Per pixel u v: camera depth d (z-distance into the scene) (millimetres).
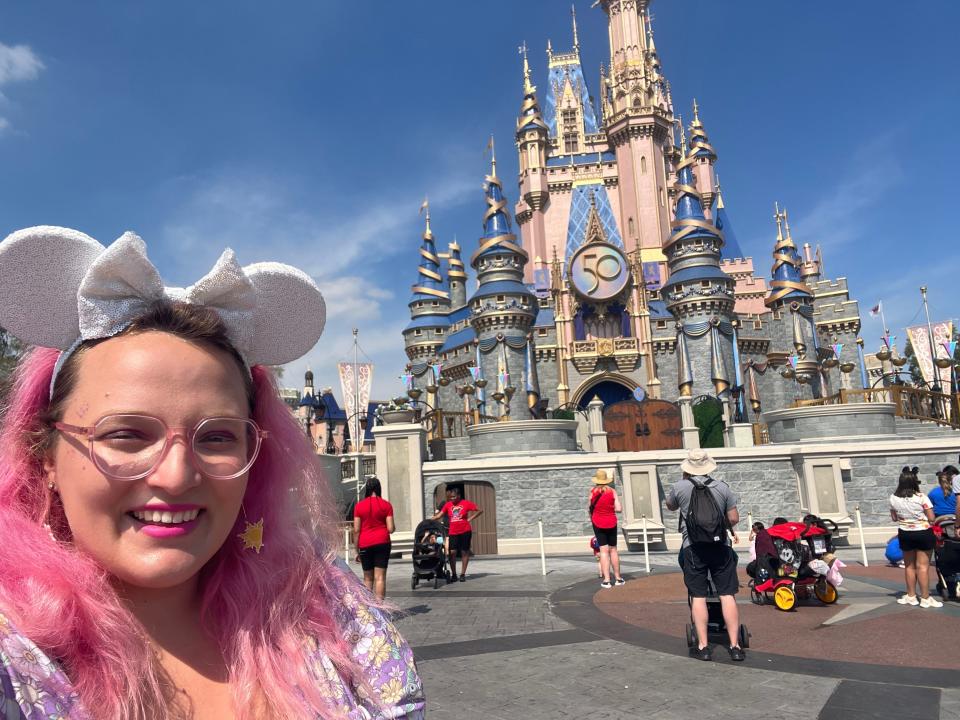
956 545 9125
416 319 65375
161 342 1013
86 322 1005
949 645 6793
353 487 28609
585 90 81000
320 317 1327
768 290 65562
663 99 71938
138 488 957
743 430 25625
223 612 1113
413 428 19141
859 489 18938
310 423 38844
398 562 17141
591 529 19406
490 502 19734
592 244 57500
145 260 1030
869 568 12852
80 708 849
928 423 22969
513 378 49656
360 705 1118
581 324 57906
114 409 957
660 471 19688
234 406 1072
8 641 832
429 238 68875
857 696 5230
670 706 5078
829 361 28297
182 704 987
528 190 70875
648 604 9508
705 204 76000
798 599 9508
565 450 25844
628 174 69000
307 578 1190
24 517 1017
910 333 41344
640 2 72750
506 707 5152
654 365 54906
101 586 962
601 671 6102
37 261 1013
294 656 1074
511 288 50469
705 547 6480
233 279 1107
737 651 6332
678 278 51844
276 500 1245
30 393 1077
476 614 9148
